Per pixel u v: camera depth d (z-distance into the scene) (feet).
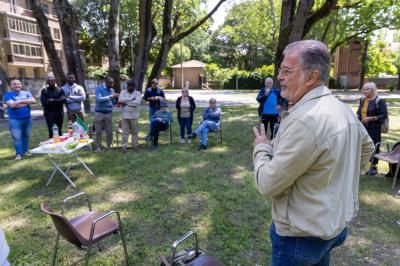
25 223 11.66
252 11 94.73
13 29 87.35
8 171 17.74
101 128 21.81
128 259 8.94
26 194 14.39
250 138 26.27
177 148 23.04
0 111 39.99
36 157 20.58
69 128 19.52
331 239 4.47
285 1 27.07
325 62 4.21
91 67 115.65
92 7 112.16
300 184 4.22
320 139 3.84
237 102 61.72
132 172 17.43
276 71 27.40
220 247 9.89
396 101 59.77
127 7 82.17
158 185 15.43
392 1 51.60
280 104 23.07
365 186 15.12
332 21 66.59
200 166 18.49
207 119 24.06
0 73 50.75
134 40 112.78
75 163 19.17
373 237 10.49
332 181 4.11
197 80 134.00
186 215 12.09
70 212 12.51
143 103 56.39
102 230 8.14
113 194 14.35
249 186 15.16
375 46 106.42
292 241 4.54
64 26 33.40
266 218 11.84
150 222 11.57
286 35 26.40
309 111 3.98
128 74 115.55
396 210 12.55
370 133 16.42
